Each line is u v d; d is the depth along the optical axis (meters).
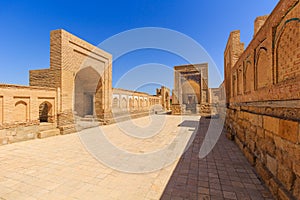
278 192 2.25
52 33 7.82
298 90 1.95
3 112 5.54
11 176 3.17
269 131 2.73
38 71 8.08
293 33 2.08
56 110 7.54
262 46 3.17
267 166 2.81
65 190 2.68
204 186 2.78
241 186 2.75
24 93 6.17
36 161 4.01
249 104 4.14
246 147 4.21
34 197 2.47
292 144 2.02
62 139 6.53
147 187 2.78
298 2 1.94
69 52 8.16
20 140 6.05
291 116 2.12
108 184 2.89
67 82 8.02
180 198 2.45
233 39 7.07
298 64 1.96
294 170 1.97
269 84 2.82
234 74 6.31
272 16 2.66
